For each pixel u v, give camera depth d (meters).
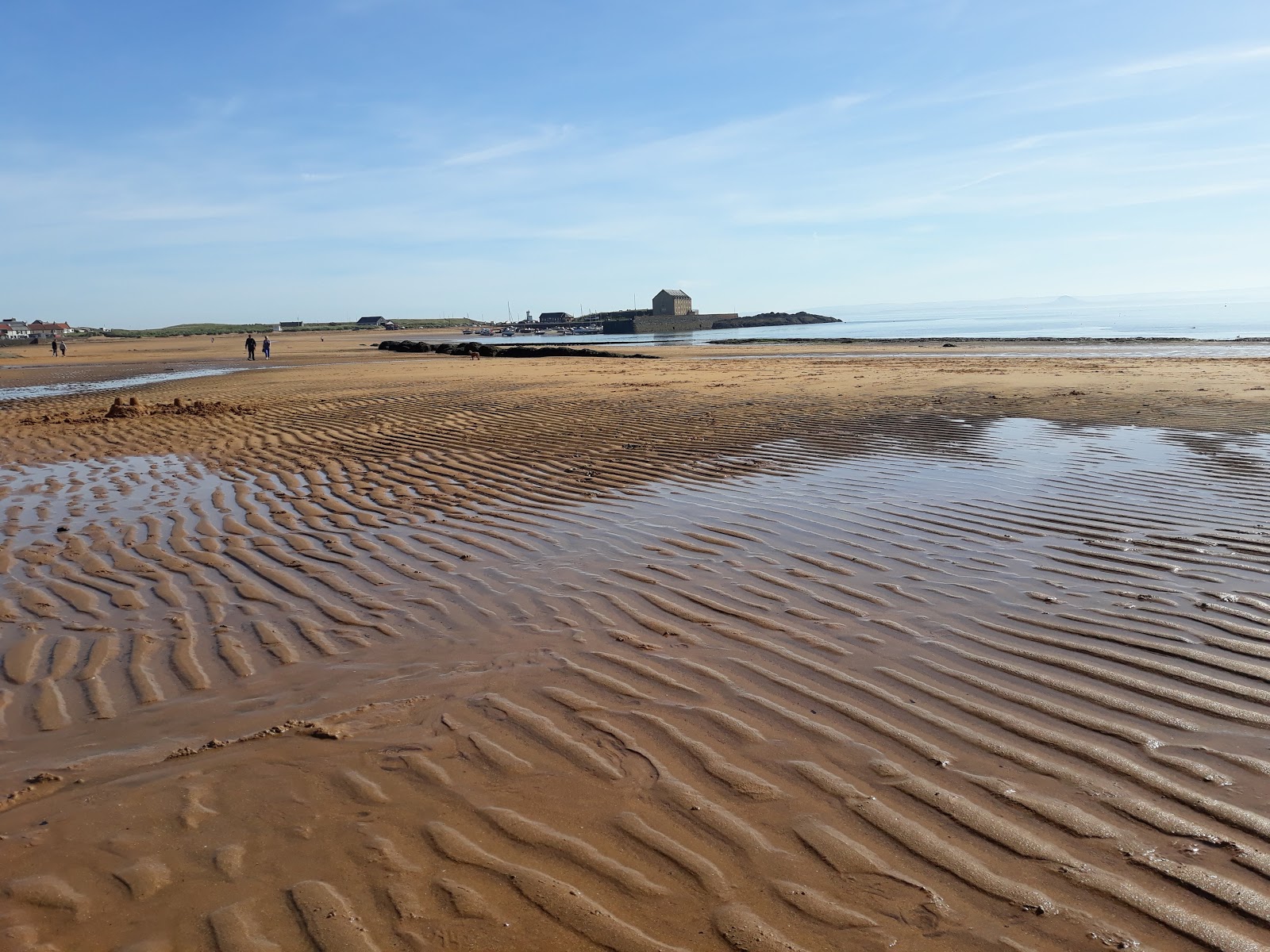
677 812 3.23
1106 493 8.03
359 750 3.79
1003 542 6.71
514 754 3.71
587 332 132.38
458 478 10.07
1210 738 3.69
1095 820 3.11
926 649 4.77
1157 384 16.61
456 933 2.61
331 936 2.60
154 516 8.59
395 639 5.19
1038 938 2.54
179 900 2.80
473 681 4.51
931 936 2.56
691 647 4.89
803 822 3.16
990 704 4.09
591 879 2.85
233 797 3.42
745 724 3.94
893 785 3.40
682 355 37.62
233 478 10.52
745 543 6.96
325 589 6.20
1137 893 2.72
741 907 2.70
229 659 4.94
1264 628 4.83
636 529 7.53
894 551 6.59
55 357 56.31
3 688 4.62
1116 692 4.16
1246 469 8.74
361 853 3.03
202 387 25.34
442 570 6.56
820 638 4.98
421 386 22.42
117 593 6.22
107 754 3.84
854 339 59.69
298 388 23.25
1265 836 2.98
